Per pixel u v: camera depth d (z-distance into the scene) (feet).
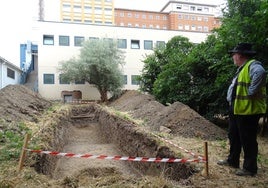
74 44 109.29
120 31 114.01
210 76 39.96
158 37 117.50
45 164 22.49
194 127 30.81
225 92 34.45
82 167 28.63
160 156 23.39
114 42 99.04
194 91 40.22
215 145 24.89
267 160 19.71
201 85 39.93
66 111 58.18
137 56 115.03
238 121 16.06
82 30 110.01
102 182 15.01
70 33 109.09
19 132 29.48
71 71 94.32
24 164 18.67
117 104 74.84
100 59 93.35
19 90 62.49
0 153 20.58
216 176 16.29
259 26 21.89
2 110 37.60
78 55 99.91
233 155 17.83
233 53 16.56
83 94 107.76
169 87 44.34
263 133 29.76
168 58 62.03
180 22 217.36
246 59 16.15
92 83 97.55
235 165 17.85
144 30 116.26
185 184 15.31
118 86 96.48
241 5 28.99
